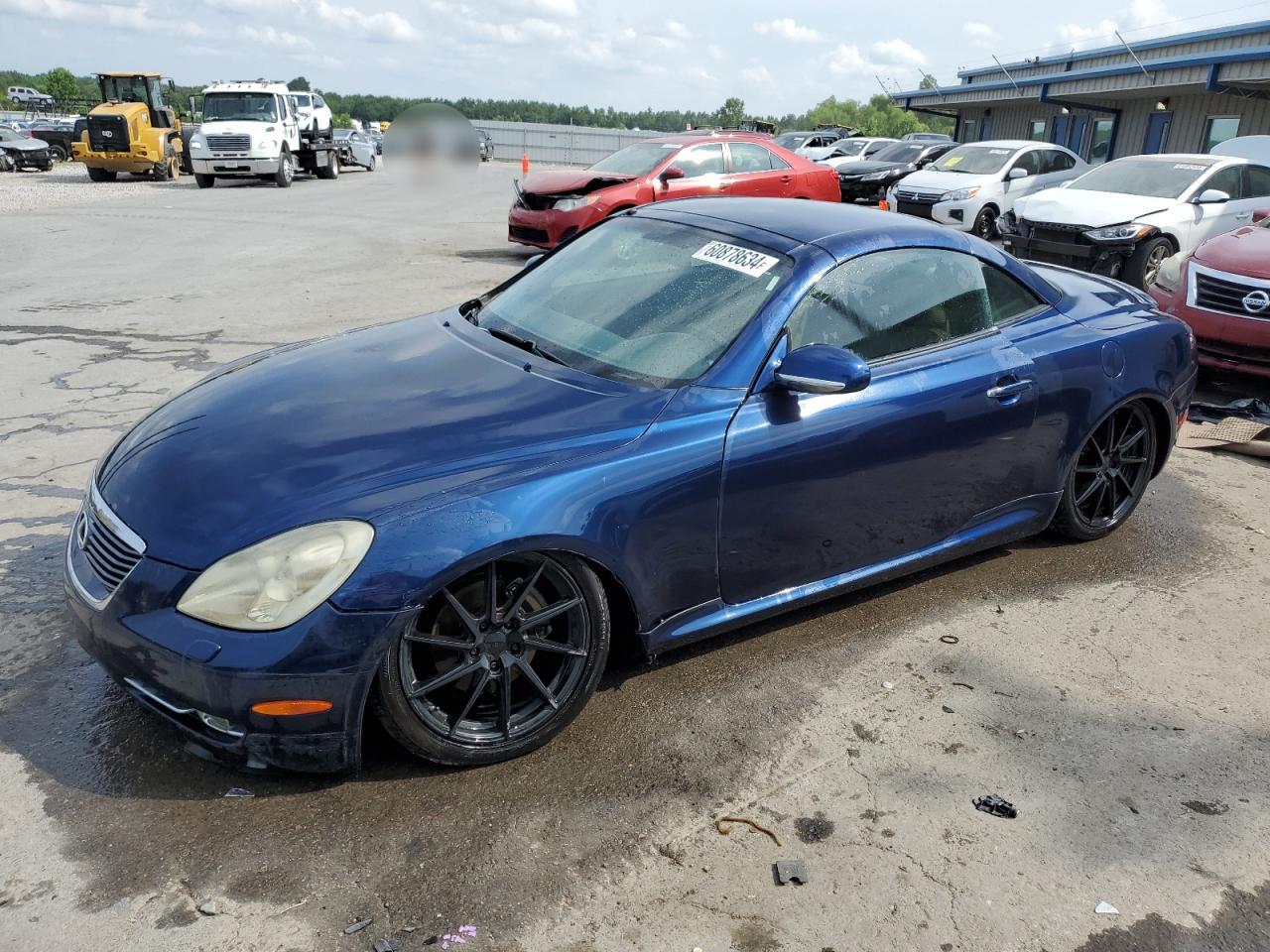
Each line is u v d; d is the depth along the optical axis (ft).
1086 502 13.83
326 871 7.52
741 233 11.37
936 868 7.85
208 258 37.81
